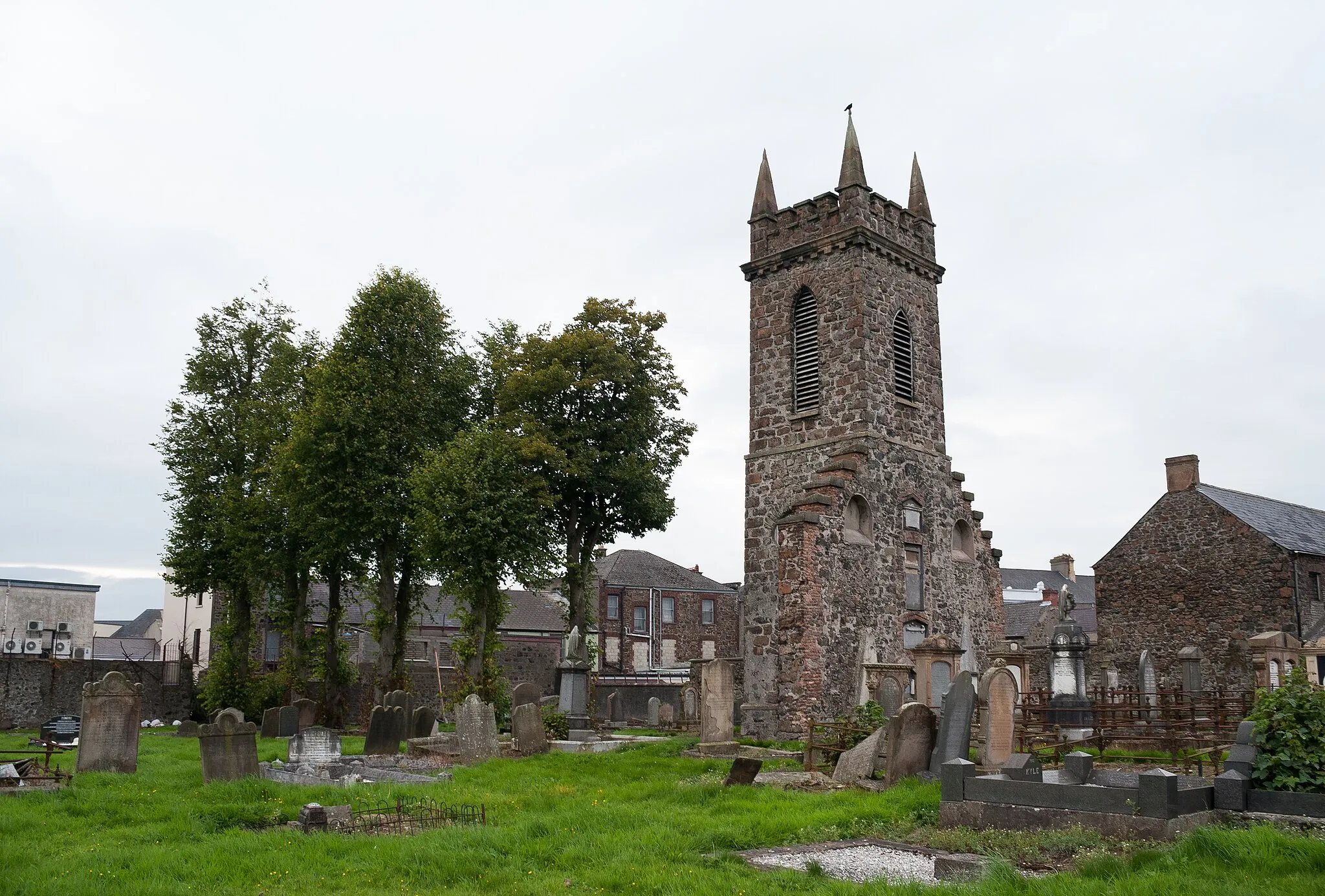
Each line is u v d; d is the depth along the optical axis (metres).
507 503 40.88
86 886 11.35
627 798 19.83
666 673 64.88
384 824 16.27
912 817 16.41
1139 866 11.81
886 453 38.25
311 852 13.68
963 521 41.47
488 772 23.98
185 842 14.81
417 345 46.84
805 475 38.91
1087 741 25.70
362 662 59.75
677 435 48.34
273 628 55.09
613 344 45.25
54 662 48.22
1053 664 31.11
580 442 44.66
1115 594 50.50
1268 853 11.73
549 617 73.69
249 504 46.81
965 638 40.12
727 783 21.08
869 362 38.28
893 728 20.56
